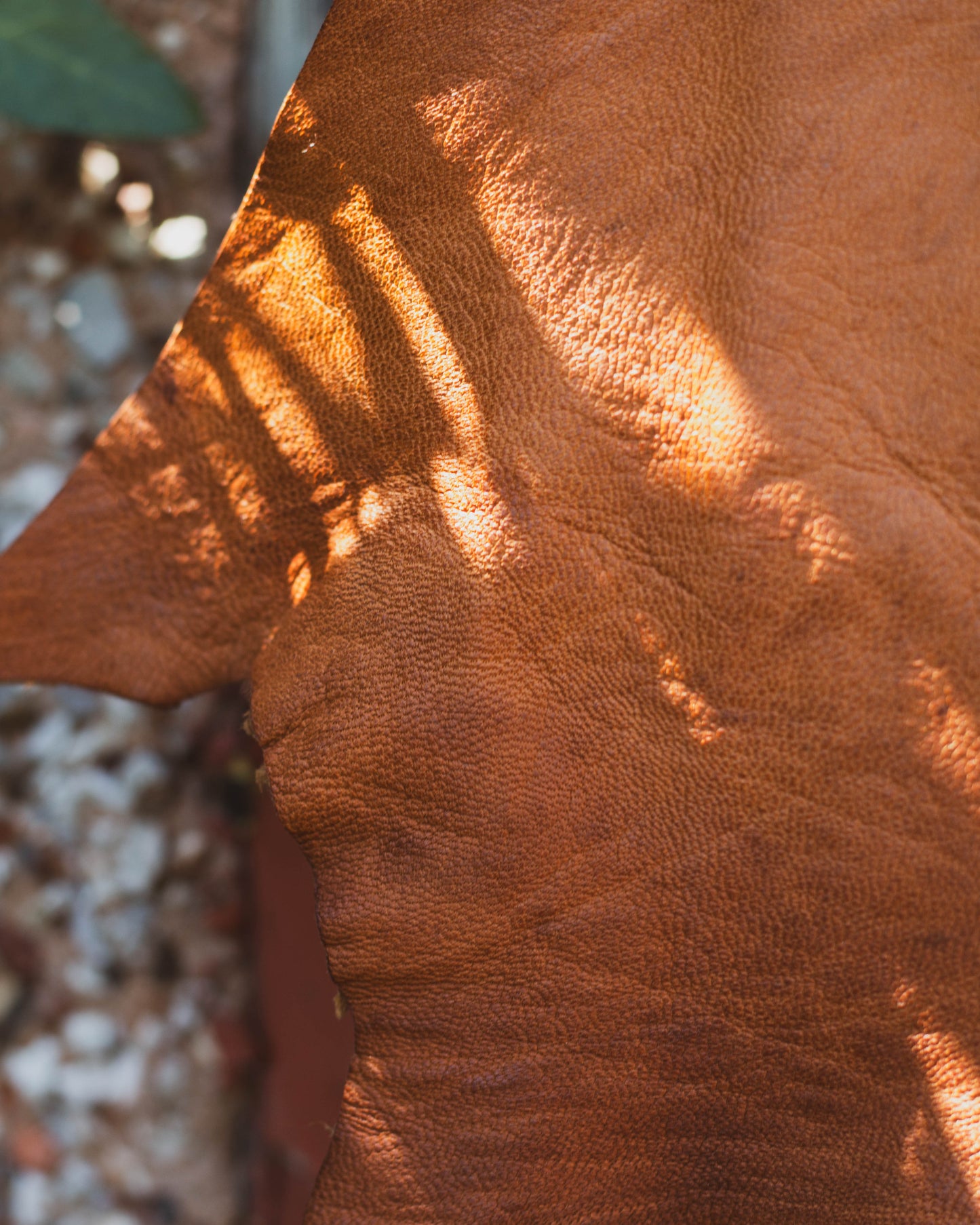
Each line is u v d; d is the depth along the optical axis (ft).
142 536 2.01
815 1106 1.89
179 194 3.01
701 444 1.87
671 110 1.89
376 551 1.92
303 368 1.96
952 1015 1.86
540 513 1.89
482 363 1.91
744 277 1.87
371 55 1.94
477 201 1.92
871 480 1.85
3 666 2.03
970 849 1.85
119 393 2.89
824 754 1.86
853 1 1.87
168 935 2.68
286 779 1.91
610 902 1.89
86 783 2.72
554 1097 1.90
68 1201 2.58
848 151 1.86
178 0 3.07
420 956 1.90
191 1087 2.62
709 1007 1.89
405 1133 1.90
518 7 1.91
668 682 1.88
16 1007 2.65
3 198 2.96
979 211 1.85
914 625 1.85
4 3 2.59
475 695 1.89
